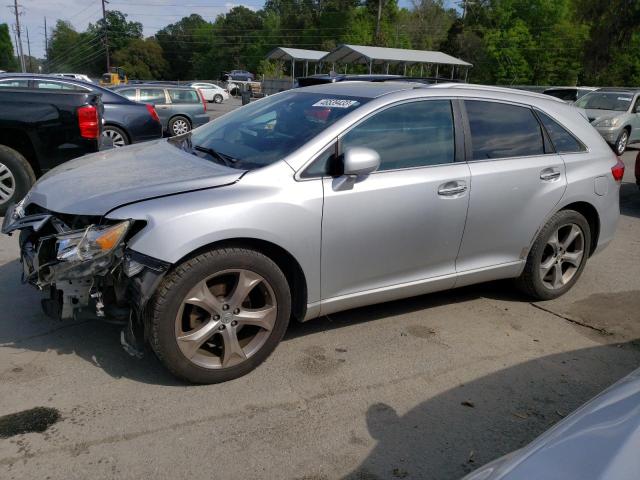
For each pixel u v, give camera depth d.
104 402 3.13
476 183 4.06
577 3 36.78
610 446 1.65
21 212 3.65
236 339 3.35
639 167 9.15
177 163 3.74
